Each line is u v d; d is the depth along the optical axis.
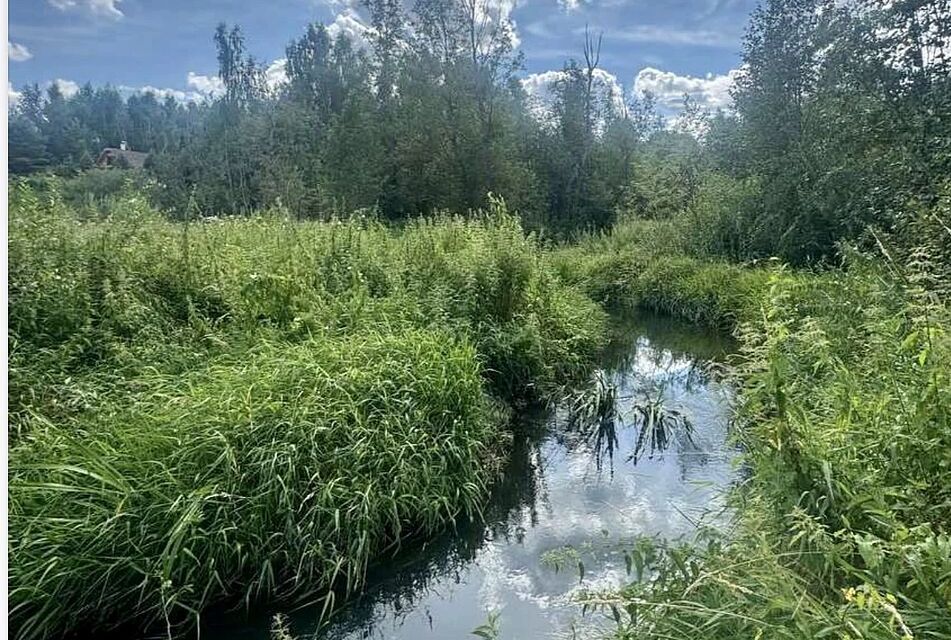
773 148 13.90
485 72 29.53
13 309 4.95
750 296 10.22
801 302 6.52
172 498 3.60
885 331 3.97
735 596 2.37
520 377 7.21
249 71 35.84
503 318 7.66
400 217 27.06
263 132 31.58
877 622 1.98
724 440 5.86
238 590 3.70
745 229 14.88
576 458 5.82
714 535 3.27
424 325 6.51
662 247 16.19
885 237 6.73
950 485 2.53
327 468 4.16
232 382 4.53
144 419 4.09
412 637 3.53
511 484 5.32
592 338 9.46
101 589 3.36
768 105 13.89
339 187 26.20
